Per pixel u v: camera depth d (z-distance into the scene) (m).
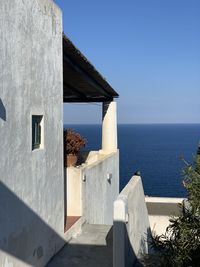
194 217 5.32
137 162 75.62
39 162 6.74
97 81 12.11
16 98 5.76
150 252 9.07
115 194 14.36
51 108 7.33
